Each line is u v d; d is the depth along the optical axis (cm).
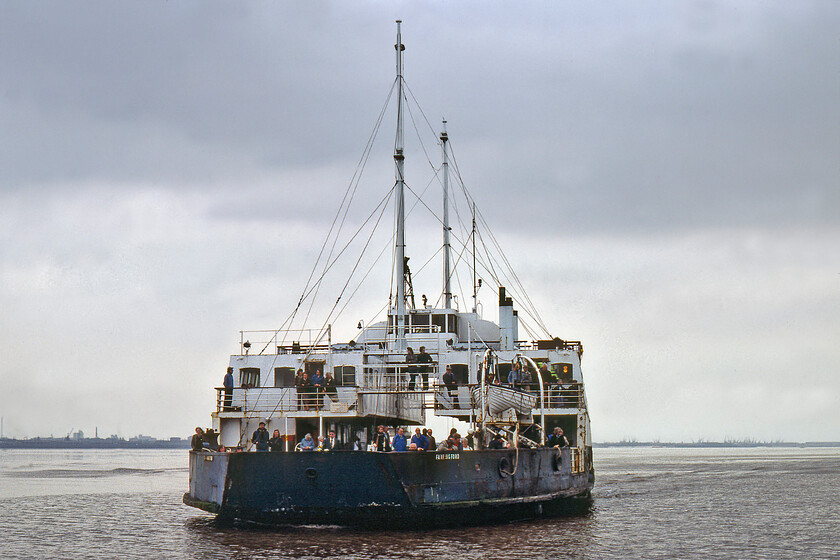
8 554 3578
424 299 5759
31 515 5038
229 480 3681
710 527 4316
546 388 4841
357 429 4881
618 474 10300
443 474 3653
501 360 5250
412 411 5281
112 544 3806
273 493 3628
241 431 4369
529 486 4172
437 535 3672
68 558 3459
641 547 3619
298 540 3569
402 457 3538
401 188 5128
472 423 4644
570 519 4466
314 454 3575
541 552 3388
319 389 4528
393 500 3534
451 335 5234
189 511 5238
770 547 3684
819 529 4275
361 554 3278
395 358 4834
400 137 5212
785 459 18550
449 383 4378
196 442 4228
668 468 12581
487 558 3238
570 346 5519
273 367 4869
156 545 3725
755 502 5762
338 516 3591
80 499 6247
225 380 4569
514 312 6278
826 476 9469
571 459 4784
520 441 4397
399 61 5275
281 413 4341
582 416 4991
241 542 3584
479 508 3794
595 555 3388
